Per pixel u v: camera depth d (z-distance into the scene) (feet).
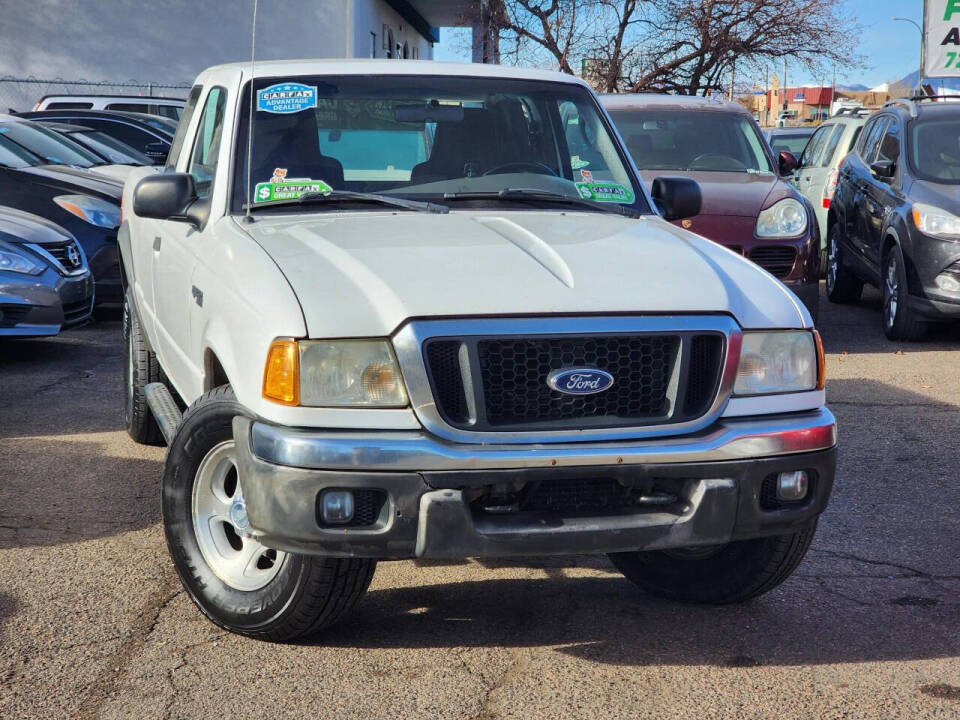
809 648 12.78
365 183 15.20
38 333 29.45
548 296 11.37
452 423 11.00
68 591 14.11
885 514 17.79
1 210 31.30
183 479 12.62
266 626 12.26
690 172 32.76
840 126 49.65
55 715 10.96
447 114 15.83
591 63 94.43
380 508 11.02
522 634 13.07
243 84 15.57
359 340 11.05
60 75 88.94
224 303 12.48
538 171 15.88
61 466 19.80
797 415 12.12
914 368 30.12
